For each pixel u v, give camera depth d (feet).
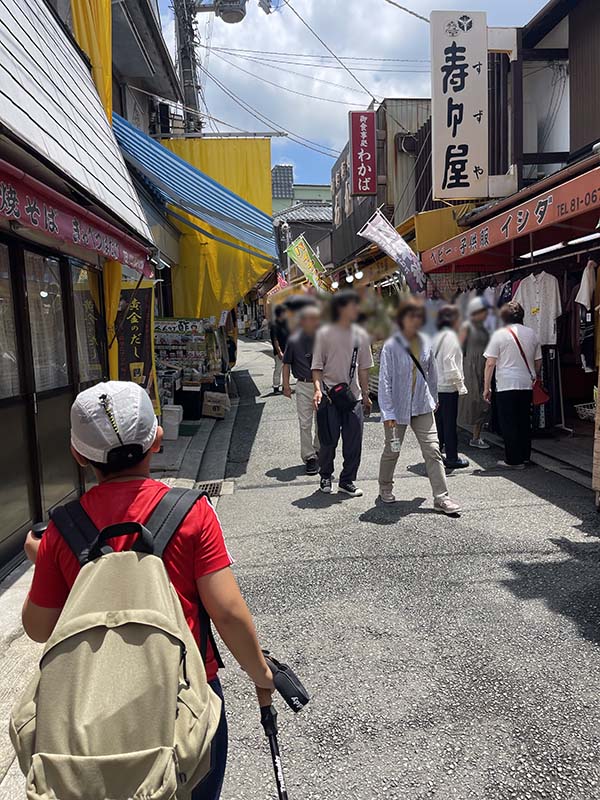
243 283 39.81
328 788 6.93
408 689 8.66
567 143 28.71
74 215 12.74
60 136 12.69
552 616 10.45
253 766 7.34
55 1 20.98
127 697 3.51
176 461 22.81
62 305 16.61
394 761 7.30
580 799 6.59
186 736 3.61
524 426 19.69
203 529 4.48
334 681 8.93
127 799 3.35
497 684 8.68
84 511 4.44
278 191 132.26
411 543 13.99
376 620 10.63
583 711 8.03
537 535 14.14
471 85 27.55
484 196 28.35
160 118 43.34
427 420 15.94
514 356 19.34
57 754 3.39
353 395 17.90
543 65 29.84
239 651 4.50
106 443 4.42
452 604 11.05
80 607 3.79
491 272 28.02
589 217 19.47
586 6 25.54
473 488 18.06
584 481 18.15
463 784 6.89
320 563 13.14
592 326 19.99
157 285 36.50
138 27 28.50
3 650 9.73
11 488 13.05
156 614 3.75
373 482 19.66
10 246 13.44
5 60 10.78
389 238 27.07
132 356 23.50
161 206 33.24
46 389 15.30
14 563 12.87
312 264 32.91
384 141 45.83
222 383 34.96
